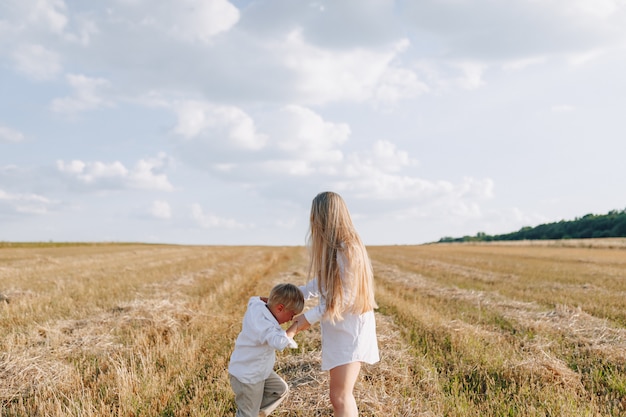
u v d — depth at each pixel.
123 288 12.97
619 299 11.31
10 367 5.43
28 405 4.63
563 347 6.70
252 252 41.50
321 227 3.51
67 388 5.09
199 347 6.68
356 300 3.38
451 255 34.62
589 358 6.21
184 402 4.70
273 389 4.05
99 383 5.23
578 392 5.07
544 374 5.38
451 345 6.70
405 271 19.81
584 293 12.45
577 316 8.62
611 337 7.19
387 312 9.45
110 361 6.03
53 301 10.54
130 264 22.81
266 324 3.68
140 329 7.62
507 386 5.22
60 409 4.38
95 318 8.43
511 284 14.67
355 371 3.44
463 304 10.66
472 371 5.64
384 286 14.40
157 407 4.64
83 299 10.93
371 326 3.55
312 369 5.42
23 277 15.91
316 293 3.90
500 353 6.24
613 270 19.72
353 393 4.71
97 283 14.06
